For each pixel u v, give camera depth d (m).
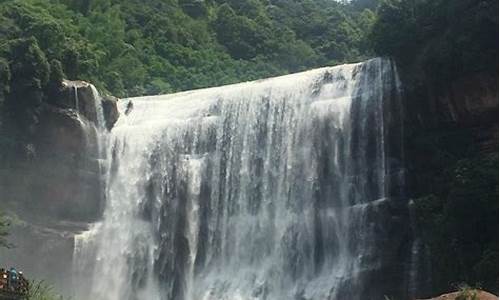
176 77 75.69
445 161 44.03
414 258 42.47
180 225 51.31
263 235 49.19
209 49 83.44
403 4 48.59
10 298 25.11
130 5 83.50
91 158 52.44
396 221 44.09
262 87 53.34
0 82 49.75
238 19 88.06
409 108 46.56
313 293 45.31
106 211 52.44
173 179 52.62
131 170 53.53
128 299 50.16
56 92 51.44
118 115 55.78
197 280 49.56
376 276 43.47
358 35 93.88
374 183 46.91
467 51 43.50
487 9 43.34
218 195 51.44
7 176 49.00
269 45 87.00
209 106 54.47
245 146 52.09
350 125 49.09
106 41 73.12
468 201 38.56
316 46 92.44
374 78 49.16
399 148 46.59
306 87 51.84
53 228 49.62
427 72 45.44
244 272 48.56
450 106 45.06
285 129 51.31
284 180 50.03
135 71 71.94
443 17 46.00
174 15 85.00
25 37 53.78
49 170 50.25
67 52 55.09
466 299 22.88
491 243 37.50
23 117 49.94
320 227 47.56
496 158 40.06
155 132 54.25
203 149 52.97
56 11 71.69
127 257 51.09
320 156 49.47
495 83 43.25
